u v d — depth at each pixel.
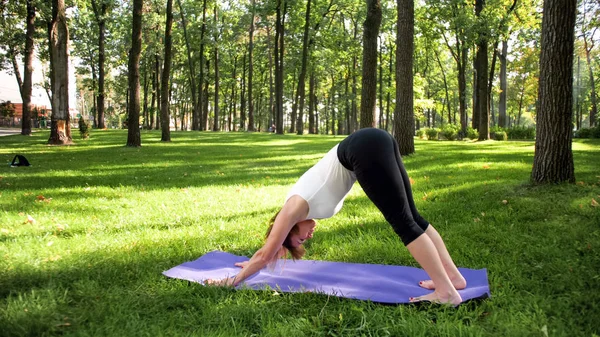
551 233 4.73
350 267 3.87
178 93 54.25
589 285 3.33
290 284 3.43
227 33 40.66
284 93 55.25
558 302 3.02
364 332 2.66
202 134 32.06
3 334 2.56
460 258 4.11
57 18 18.12
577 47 37.09
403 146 13.47
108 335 2.59
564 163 6.71
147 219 5.70
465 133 27.73
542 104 6.81
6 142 20.61
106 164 12.27
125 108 50.34
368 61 13.24
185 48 44.00
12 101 51.81
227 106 61.84
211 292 3.29
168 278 3.62
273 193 7.65
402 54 12.99
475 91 31.75
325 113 59.25
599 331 2.63
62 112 19.22
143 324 2.75
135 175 10.05
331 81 50.47
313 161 12.94
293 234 3.22
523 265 3.83
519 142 22.67
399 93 13.30
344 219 5.74
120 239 4.72
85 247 4.40
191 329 2.72
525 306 2.98
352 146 2.95
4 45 29.02
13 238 4.67
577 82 46.94
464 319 2.81
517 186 6.93
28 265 3.79
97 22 34.31
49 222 5.45
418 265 3.99
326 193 3.07
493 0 22.47
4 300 3.07
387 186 2.85
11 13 26.62
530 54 39.47
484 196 6.68
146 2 32.72
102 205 6.59
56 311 2.91
